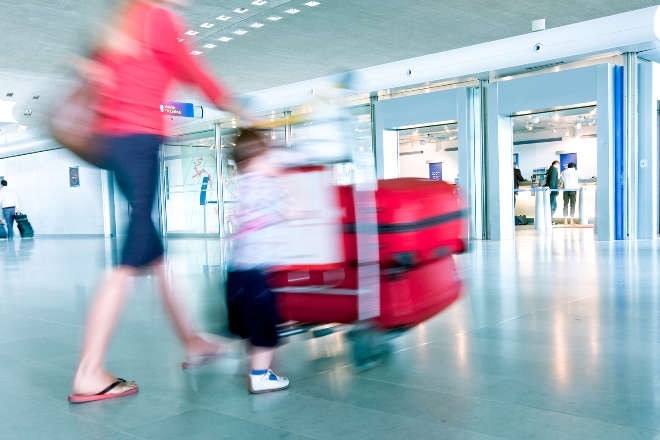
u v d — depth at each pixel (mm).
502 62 12078
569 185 16406
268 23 11961
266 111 15375
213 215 18578
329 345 3215
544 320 3734
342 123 2830
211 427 2070
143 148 2494
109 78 2445
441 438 1914
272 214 2541
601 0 11055
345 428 2025
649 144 11477
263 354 2455
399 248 2770
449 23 12234
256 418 2146
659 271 6094
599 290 4898
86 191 22859
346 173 2842
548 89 11922
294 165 2795
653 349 2979
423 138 16375
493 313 3998
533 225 18688
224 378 2682
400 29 12586
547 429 1961
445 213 3092
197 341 2900
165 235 20109
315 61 15188
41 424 2139
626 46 10766
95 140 2486
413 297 2846
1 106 19375
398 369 2727
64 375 2811
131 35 2463
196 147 18906
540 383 2459
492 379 2533
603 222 11469
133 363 2975
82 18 11148
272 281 2977
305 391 2447
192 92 2740
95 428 2088
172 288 2832
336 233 2838
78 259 10516
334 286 2875
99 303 2445
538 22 11852
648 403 2189
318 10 11242
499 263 7332
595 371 2615
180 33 2600
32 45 13109
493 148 12797
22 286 6484
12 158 26250
